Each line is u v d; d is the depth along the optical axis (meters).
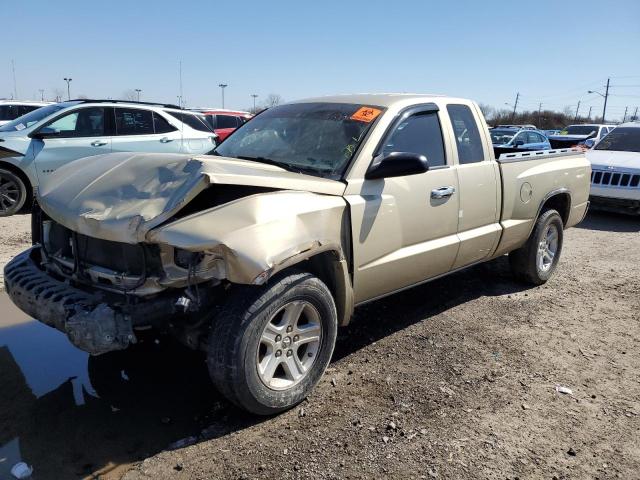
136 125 9.66
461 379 3.82
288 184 3.32
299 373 3.37
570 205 6.18
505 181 5.05
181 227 2.85
